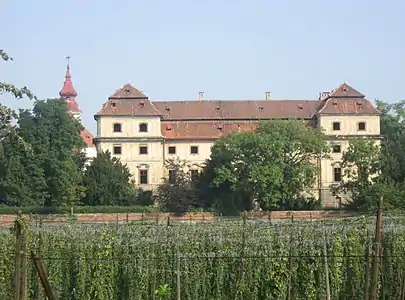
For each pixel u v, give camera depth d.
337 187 101.00
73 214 88.00
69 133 98.38
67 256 35.16
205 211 99.88
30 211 92.38
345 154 99.88
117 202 103.50
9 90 30.61
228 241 35.34
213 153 105.19
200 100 128.62
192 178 106.19
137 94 122.62
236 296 34.66
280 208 99.56
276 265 34.75
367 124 119.56
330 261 35.25
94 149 147.88
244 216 45.72
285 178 99.81
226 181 101.44
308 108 126.75
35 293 32.84
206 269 34.88
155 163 120.62
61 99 100.81
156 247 35.09
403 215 51.25
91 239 36.09
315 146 101.00
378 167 96.94
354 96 121.25
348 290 35.31
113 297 34.94
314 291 34.84
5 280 33.41
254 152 100.12
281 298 34.62
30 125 96.88
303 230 36.97
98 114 120.38
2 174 95.75
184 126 123.75
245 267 34.75
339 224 39.69
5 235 36.38
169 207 100.38
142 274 34.59
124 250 35.19
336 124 119.75
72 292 34.97
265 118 124.56
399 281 34.34
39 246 33.47
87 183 102.69
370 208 85.00
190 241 35.56
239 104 127.69
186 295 34.50
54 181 96.06
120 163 107.69
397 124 134.75
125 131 120.75
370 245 31.30
